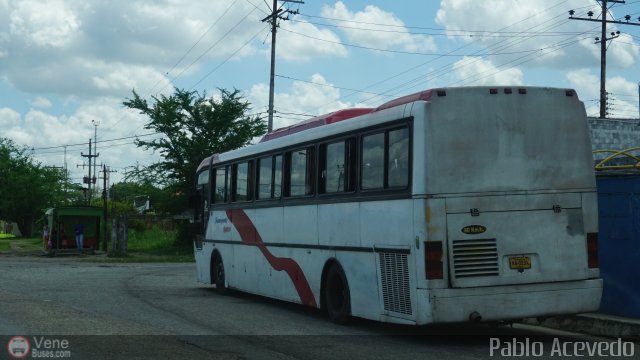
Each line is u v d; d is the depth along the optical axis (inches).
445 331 447.2
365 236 429.7
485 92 389.7
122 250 1636.3
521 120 393.1
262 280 590.2
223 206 685.9
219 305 591.5
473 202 379.2
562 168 397.7
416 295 376.2
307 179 509.7
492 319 375.2
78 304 579.2
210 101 1947.6
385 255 407.8
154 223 2689.5
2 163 3595.0
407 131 391.2
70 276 965.2
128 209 2701.8
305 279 511.8
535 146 394.0
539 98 398.3
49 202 3659.0
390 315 403.2
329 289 478.0
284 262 546.0
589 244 398.6
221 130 1948.8
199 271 756.6
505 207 383.9
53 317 491.5
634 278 440.8
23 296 645.9
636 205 442.6
